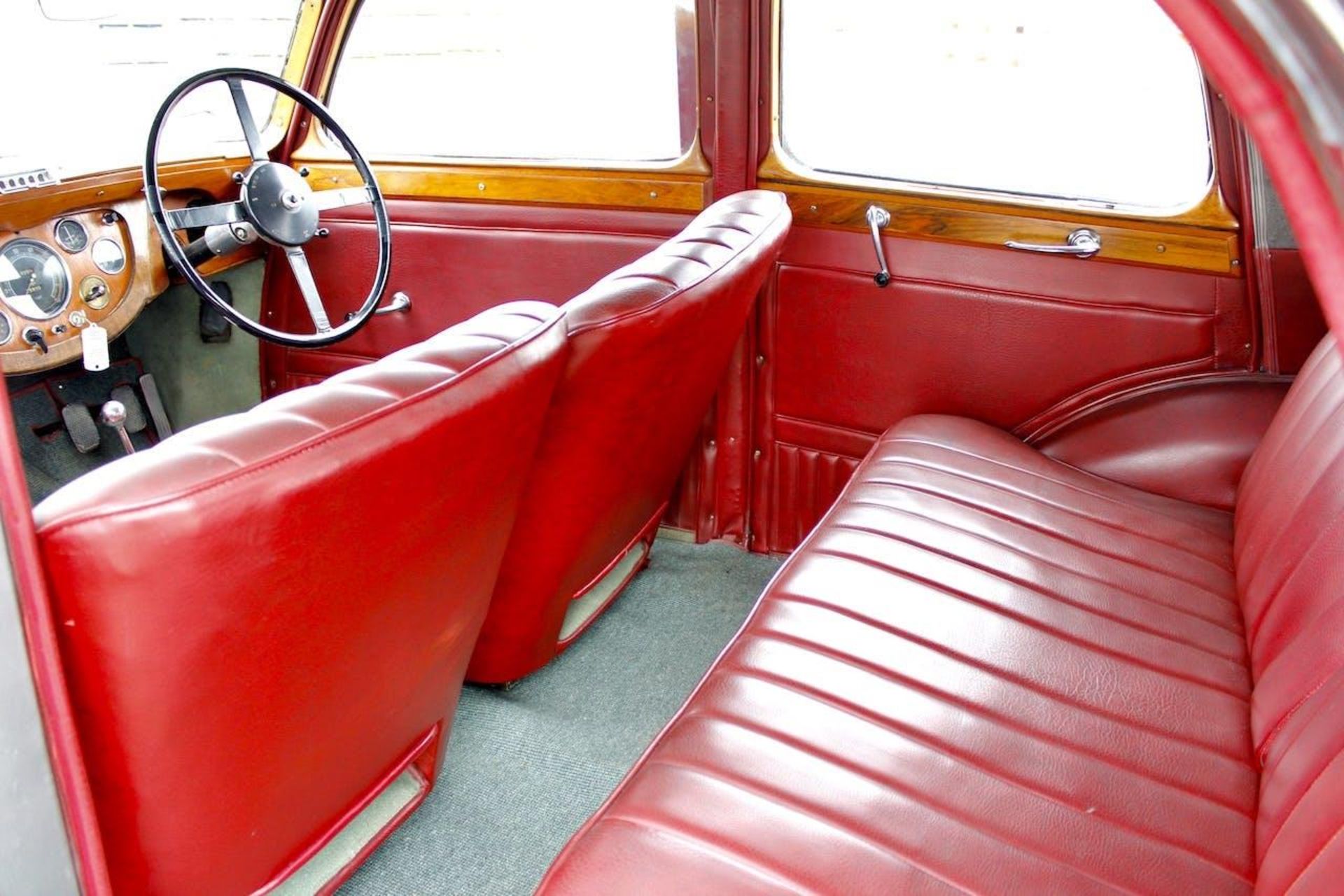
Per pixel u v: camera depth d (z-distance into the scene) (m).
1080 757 1.31
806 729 1.32
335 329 2.79
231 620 1.03
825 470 2.64
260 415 1.06
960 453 2.14
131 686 1.00
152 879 1.23
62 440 2.79
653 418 1.95
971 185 2.29
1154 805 1.24
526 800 1.94
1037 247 2.25
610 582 2.53
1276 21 0.32
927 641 1.52
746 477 2.74
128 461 0.96
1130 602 1.67
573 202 2.64
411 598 1.32
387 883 1.75
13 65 2.24
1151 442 2.22
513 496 1.49
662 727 2.15
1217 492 2.15
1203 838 1.19
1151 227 2.16
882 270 2.40
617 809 1.20
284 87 2.54
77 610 0.92
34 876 0.95
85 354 2.44
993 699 1.40
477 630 1.67
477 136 2.71
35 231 2.32
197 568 0.95
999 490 2.00
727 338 2.10
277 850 1.41
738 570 2.73
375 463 1.09
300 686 1.21
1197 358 2.19
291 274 2.95
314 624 1.15
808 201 2.44
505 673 2.15
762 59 2.37
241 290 2.99
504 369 1.29
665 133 2.53
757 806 1.18
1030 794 1.24
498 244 2.75
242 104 2.50
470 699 2.21
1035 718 1.38
